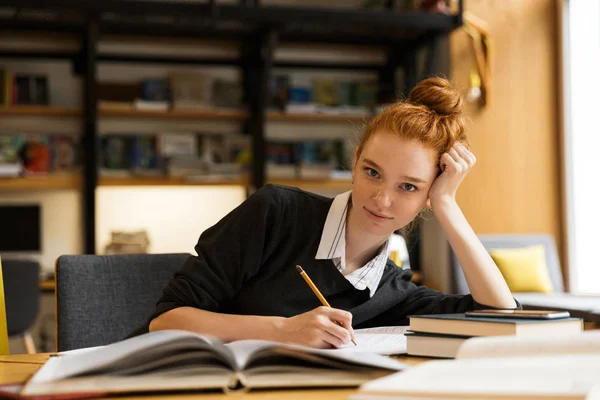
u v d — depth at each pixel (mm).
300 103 5555
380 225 1392
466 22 5355
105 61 5398
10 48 5223
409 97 1492
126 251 5113
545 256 5434
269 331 1251
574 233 5648
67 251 5363
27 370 1163
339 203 1556
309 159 5590
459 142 1503
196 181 5305
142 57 5418
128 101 5367
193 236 5480
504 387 744
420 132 1378
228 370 945
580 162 5621
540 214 5629
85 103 5098
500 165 5570
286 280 1537
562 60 5648
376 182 1376
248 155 5449
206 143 5414
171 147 5340
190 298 1419
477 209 5527
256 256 1501
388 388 764
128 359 950
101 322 1791
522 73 5629
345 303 1598
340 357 973
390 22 5039
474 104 5512
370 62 5906
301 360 1013
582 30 5598
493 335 1126
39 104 5176
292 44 5727
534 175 5621
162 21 5121
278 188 1586
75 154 5199
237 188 5578
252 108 5461
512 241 5414
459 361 852
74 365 959
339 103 5688
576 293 5504
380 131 1385
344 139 5746
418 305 1673
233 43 5551
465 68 5445
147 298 1847
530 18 5660
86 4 4555
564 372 786
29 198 5324
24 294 4379
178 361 968
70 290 1779
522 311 1248
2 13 5008
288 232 1545
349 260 1589
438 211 1518
